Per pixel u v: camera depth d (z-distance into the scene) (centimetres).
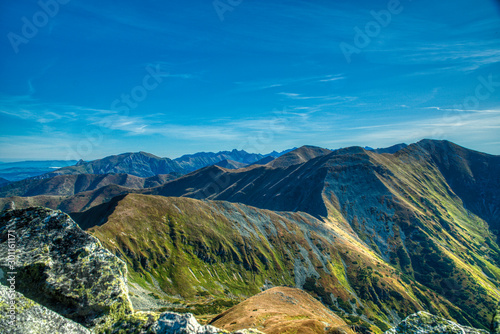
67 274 1424
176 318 1371
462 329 1520
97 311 1383
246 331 1430
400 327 1580
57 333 1171
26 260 1390
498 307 1438
